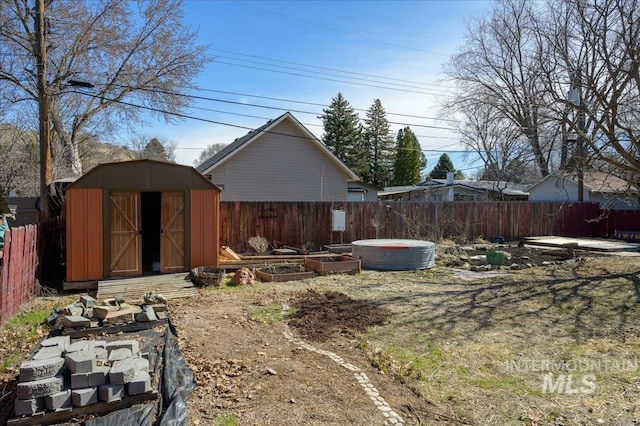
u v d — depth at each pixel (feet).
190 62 59.93
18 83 48.06
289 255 38.29
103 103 59.67
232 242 40.83
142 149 133.49
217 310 22.08
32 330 19.35
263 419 10.85
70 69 51.85
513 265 35.83
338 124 156.66
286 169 65.51
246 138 65.00
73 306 20.39
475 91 67.87
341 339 17.53
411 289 27.58
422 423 10.91
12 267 21.22
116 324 18.79
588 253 43.42
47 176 33.19
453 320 20.33
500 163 67.26
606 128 33.30
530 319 20.52
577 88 32.96
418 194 105.60
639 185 40.50
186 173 31.17
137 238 29.91
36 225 26.21
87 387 11.48
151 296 22.54
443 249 43.60
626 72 28.81
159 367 13.99
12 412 11.53
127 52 56.80
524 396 12.55
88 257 28.71
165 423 10.23
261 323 19.72
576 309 22.12
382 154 167.12
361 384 13.07
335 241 45.62
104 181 29.07
